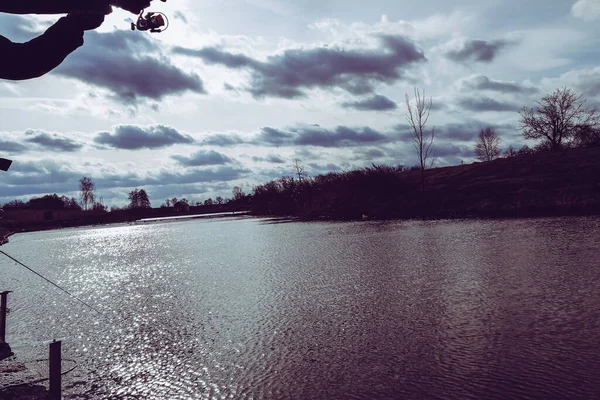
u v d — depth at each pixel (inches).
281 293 619.5
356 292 588.7
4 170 183.9
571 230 1082.1
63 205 6584.6
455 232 1229.1
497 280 593.0
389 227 1549.0
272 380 326.3
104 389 330.6
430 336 395.5
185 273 882.1
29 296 743.7
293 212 3043.8
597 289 507.8
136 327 500.7
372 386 303.6
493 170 2395.4
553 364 316.2
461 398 277.1
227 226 2512.3
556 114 3034.0
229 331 458.3
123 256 1332.4
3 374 358.3
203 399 303.3
